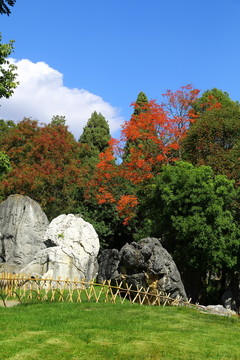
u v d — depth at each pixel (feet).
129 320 55.52
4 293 72.13
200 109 158.51
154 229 103.04
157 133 135.33
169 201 94.17
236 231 91.04
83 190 148.87
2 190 137.39
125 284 82.48
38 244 104.47
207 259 91.15
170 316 61.21
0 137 166.81
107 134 232.73
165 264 79.56
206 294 103.40
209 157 111.14
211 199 91.97
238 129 114.83
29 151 150.20
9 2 59.77
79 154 182.70
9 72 80.69
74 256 90.48
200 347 44.70
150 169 127.13
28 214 104.42
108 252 95.35
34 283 79.25
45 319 52.90
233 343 47.60
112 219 146.72
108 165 138.62
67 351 40.68
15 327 48.08
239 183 104.99
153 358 39.91
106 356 39.91
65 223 102.22
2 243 104.88
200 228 88.99
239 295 96.02
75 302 67.97
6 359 37.24
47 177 138.51
